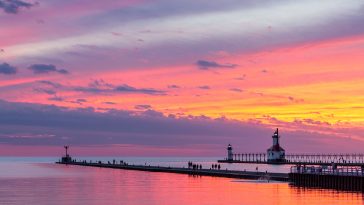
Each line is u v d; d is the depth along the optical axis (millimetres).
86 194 99938
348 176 100375
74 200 90188
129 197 94688
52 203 86125
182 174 172250
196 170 176000
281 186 111938
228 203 85250
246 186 113812
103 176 160000
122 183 127562
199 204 84625
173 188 111938
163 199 91500
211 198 92062
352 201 84000
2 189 110125
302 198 88688
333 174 104875
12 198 92812
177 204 84938
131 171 199875
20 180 139500
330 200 85375
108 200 90188
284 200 86812
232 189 107062
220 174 156125
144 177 154500
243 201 87188
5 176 160000
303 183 113875
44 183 127938
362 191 96750
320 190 101000
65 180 139750
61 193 101562
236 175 147625
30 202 87438
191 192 102562
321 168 112812
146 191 105688
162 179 143625
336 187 103062
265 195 94500
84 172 190250
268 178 129250
